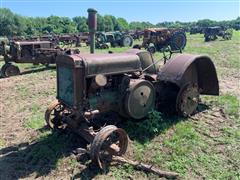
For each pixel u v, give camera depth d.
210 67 6.69
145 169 4.55
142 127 5.77
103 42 25.22
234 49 20.94
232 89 9.05
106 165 4.67
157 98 6.38
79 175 4.50
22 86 10.27
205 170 4.60
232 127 6.06
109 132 4.55
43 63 13.65
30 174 4.61
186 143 5.39
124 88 5.53
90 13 6.13
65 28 62.78
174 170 4.60
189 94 6.39
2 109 7.72
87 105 5.13
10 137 5.91
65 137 5.66
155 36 20.81
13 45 12.88
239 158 4.91
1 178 4.52
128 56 5.66
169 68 6.18
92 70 5.04
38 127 6.30
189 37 38.44
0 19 61.81
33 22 67.19
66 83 5.22
